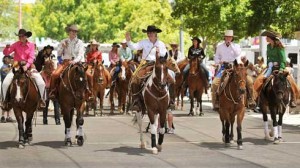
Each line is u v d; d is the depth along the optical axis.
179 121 26.89
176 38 61.28
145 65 18.23
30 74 18.70
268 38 20.62
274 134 20.08
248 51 59.53
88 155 17.16
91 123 25.69
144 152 17.80
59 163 15.85
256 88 20.58
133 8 77.56
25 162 15.94
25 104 18.75
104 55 57.19
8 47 18.97
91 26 79.62
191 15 43.56
